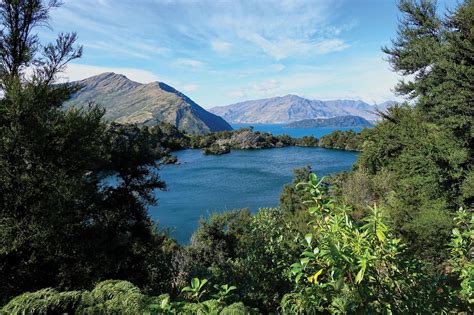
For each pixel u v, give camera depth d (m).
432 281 2.34
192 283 2.30
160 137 120.44
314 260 2.29
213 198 44.06
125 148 12.57
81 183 9.45
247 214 17.48
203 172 67.00
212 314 2.12
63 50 9.28
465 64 13.91
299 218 12.04
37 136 8.23
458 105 13.49
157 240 14.26
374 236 2.14
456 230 3.05
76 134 9.38
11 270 8.43
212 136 136.38
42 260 8.98
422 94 17.69
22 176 8.23
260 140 126.62
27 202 8.39
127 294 4.06
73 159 9.40
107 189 12.41
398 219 12.71
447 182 14.70
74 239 9.87
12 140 7.91
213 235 16.09
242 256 8.75
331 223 2.36
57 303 4.08
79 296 4.24
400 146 19.19
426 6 16.95
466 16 13.48
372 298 2.00
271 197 43.88
